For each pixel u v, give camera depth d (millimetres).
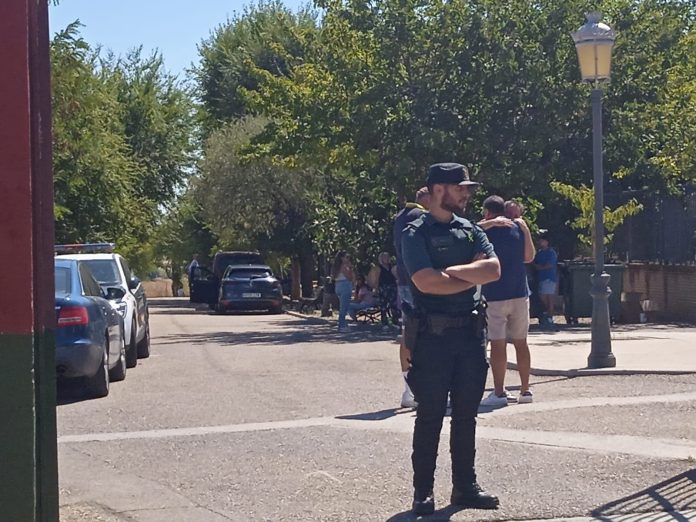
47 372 5754
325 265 36969
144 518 7004
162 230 53031
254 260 40781
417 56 23547
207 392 12750
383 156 23359
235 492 7621
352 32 23906
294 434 9648
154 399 12234
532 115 23312
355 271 29891
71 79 29031
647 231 24000
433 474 7039
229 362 16547
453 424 7148
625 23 23656
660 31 24094
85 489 7781
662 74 24047
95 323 12227
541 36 23188
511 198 24094
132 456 8906
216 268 40719
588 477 7828
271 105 26219
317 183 37844
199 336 23453
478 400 7121
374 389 12523
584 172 23953
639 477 7801
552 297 21812
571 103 23016
